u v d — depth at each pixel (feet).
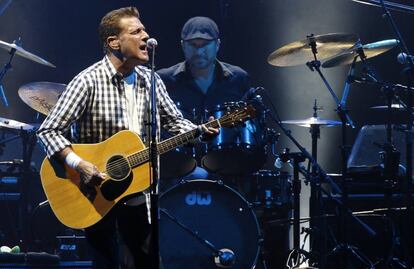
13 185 50.26
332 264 45.80
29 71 63.82
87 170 27.73
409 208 40.29
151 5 64.03
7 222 51.11
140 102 29.43
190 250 42.75
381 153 44.47
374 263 46.39
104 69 29.09
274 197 45.57
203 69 49.34
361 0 43.27
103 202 28.40
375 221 47.09
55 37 64.13
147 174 28.66
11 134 53.52
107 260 28.68
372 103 61.87
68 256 43.96
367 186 47.44
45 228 48.62
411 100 41.19
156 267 26.96
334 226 47.57
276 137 44.60
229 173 44.86
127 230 28.66
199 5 63.87
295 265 43.75
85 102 28.60
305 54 47.55
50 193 28.55
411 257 40.68
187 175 44.29
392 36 62.18
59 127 28.27
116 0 63.93
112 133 28.86
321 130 62.13
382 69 62.18
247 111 30.07
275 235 46.85
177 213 42.60
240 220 42.78
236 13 63.26
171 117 30.40
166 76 49.96
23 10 63.77
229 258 41.29
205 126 29.68
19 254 38.99
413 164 47.14
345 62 48.16
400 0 61.72
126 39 28.86
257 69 63.16
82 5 63.98
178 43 63.98
